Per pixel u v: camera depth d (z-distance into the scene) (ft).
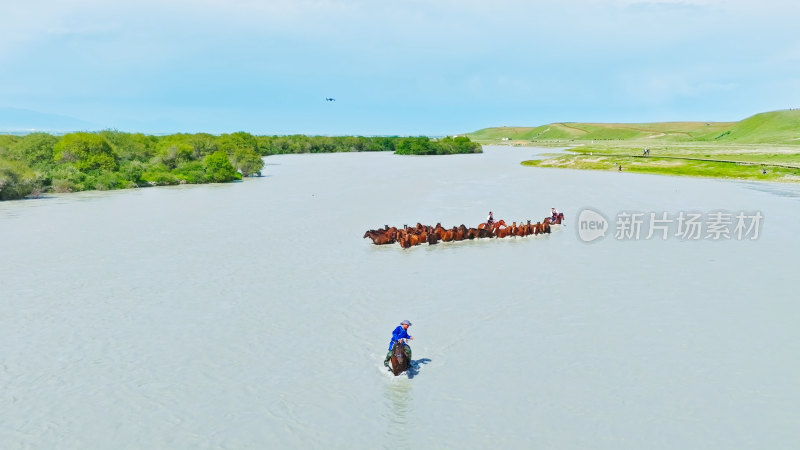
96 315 71.87
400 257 105.60
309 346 61.62
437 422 45.70
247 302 77.41
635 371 54.85
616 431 44.09
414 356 58.85
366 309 74.23
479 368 55.83
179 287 84.74
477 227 136.56
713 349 60.13
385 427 44.91
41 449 41.88
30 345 61.93
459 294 80.94
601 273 93.09
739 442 42.47
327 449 41.86
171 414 47.09
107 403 48.96
